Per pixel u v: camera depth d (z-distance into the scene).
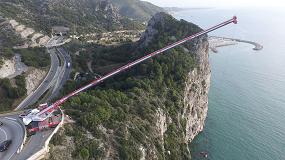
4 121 128.12
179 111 199.50
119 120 147.25
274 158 190.00
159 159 154.38
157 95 192.12
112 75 199.38
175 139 184.12
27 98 196.25
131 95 175.00
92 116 132.88
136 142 143.50
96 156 123.69
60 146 115.69
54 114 130.12
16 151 105.81
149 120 164.75
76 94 158.62
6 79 195.38
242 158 191.00
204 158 192.75
